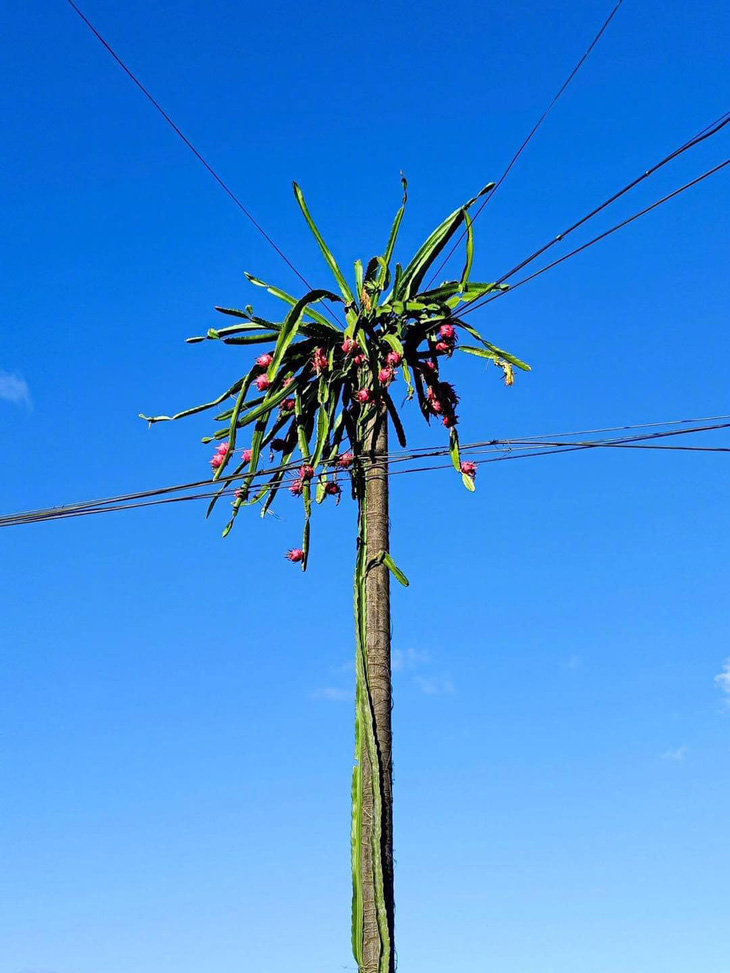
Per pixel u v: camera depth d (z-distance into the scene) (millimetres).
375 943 9938
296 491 11773
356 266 12445
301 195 12406
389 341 11656
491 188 11750
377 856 10234
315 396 12188
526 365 11336
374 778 10523
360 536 11656
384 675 11016
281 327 11523
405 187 12297
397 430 12375
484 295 11547
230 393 12188
